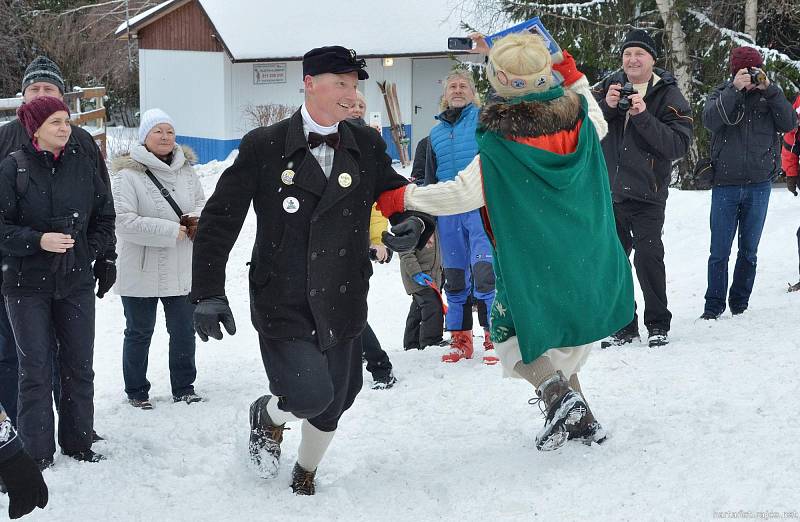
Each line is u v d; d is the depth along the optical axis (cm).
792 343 594
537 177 406
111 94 3728
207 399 637
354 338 417
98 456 508
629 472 397
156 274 616
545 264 412
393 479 436
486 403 543
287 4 2581
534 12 1962
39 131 480
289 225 394
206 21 2388
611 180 667
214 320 390
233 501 423
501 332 434
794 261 1031
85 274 503
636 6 1972
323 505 408
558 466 416
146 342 630
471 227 658
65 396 504
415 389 604
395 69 2589
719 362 562
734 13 2083
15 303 484
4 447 286
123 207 614
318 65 389
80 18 3625
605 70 2008
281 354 399
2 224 475
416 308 778
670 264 1155
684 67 1923
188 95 2534
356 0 2627
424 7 2659
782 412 446
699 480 377
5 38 3438
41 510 425
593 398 516
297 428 529
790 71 1794
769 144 752
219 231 396
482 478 416
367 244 414
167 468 483
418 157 756
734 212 762
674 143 640
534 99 409
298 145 392
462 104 664
